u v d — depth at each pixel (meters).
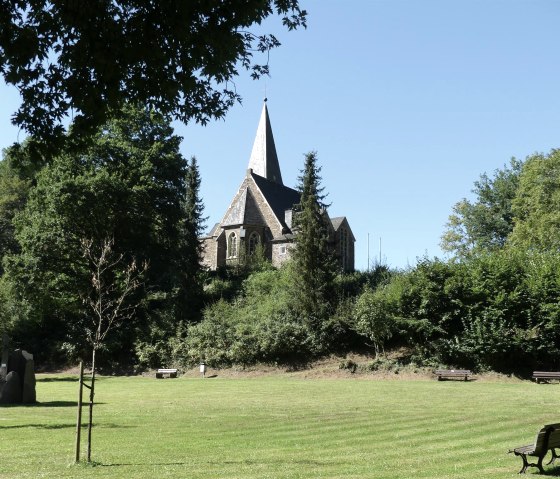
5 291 50.84
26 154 10.50
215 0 9.74
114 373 50.69
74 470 12.26
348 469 12.22
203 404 25.89
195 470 12.22
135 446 15.34
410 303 45.22
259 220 81.44
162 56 9.95
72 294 53.00
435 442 15.66
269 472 11.96
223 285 62.12
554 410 22.67
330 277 50.38
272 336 47.62
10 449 14.95
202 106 11.30
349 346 47.88
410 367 43.31
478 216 77.00
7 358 27.48
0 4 9.46
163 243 57.28
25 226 52.66
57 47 9.99
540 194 57.50
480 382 38.53
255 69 11.34
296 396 29.36
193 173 67.69
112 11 9.75
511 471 12.01
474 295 43.84
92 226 50.47
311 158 57.34
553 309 41.19
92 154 52.75
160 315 53.88
